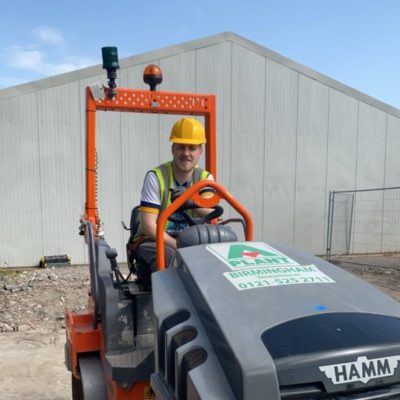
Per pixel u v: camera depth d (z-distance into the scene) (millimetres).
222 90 10070
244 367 1118
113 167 9492
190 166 2652
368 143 11453
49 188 9125
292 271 1514
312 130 10891
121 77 9320
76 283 7355
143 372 2223
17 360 4488
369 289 1491
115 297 2418
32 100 8898
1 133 8781
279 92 10516
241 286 1409
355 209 11523
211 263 1571
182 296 1522
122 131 9477
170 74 9656
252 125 10375
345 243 11492
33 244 9094
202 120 9898
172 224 2682
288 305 1316
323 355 1176
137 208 3123
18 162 8922
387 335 1256
